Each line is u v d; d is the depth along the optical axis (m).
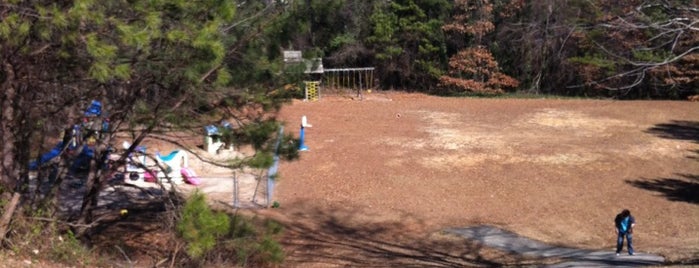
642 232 20.44
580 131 34.72
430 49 50.00
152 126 12.23
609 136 33.38
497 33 48.25
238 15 12.16
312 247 17.78
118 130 12.73
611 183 25.55
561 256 17.52
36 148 12.52
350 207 22.34
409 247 18.39
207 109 12.70
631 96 45.16
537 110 41.41
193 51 10.72
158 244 13.97
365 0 50.47
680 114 39.12
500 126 36.19
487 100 46.53
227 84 12.18
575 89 47.53
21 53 10.10
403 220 21.22
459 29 48.56
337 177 25.72
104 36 9.90
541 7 31.34
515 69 49.50
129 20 10.03
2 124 11.18
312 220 20.61
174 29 10.29
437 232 20.03
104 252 12.71
